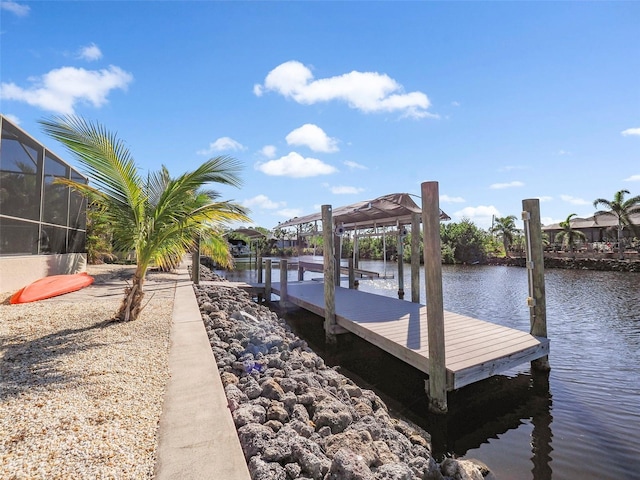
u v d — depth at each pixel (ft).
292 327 28.12
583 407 14.23
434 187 13.37
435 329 13.29
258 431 7.38
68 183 16.90
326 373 13.84
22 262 23.95
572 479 9.86
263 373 12.04
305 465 6.74
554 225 128.77
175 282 33.55
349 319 20.83
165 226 16.33
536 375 17.03
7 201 22.15
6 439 6.20
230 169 16.42
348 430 8.70
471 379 13.55
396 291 47.34
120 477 5.36
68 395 8.16
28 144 24.47
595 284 56.90
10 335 13.15
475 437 12.26
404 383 17.15
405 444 9.83
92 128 13.83
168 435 6.65
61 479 5.22
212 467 5.74
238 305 24.94
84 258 36.42
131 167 15.01
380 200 29.68
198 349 12.16
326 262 22.45
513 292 48.78
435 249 13.32
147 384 9.07
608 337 25.05
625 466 10.45
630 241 97.96
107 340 12.89
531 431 12.55
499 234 131.03
